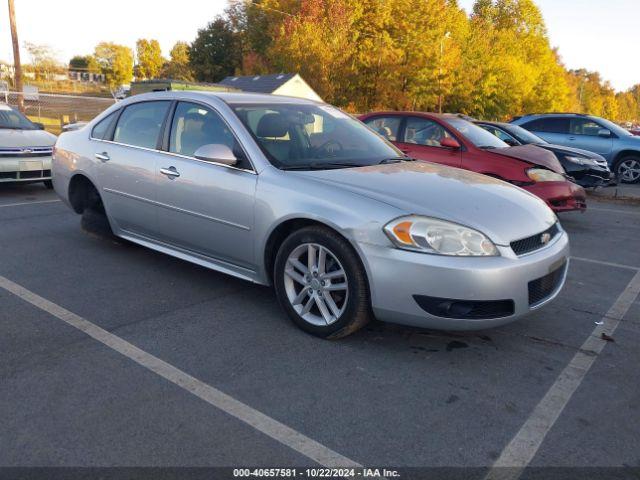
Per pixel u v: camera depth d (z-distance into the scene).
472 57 50.22
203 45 62.59
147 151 4.58
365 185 3.50
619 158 13.33
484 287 3.05
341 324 3.38
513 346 3.54
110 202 4.96
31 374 3.00
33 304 4.01
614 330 3.87
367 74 40.16
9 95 22.78
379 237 3.14
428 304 3.09
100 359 3.20
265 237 3.68
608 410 2.82
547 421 2.70
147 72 93.56
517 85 49.28
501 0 72.06
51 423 2.56
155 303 4.09
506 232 3.23
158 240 4.67
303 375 3.07
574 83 90.62
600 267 5.57
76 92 60.69
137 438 2.46
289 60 37.94
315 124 4.48
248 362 3.21
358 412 2.72
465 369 3.21
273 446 2.44
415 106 42.81
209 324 3.73
